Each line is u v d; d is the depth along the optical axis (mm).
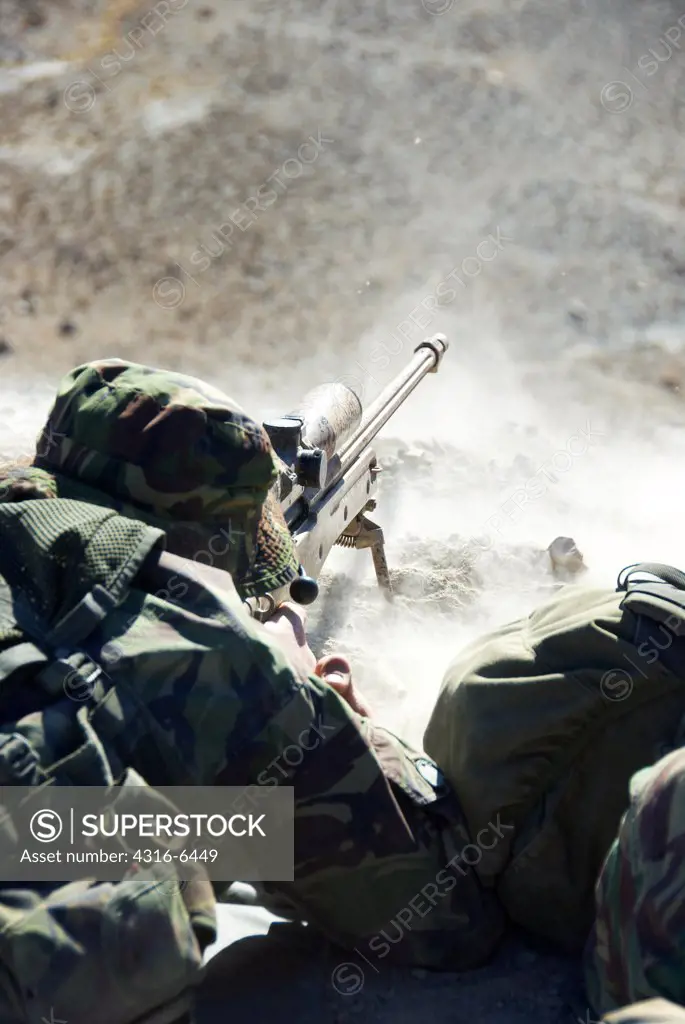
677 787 3330
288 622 4473
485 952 4043
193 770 3441
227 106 19250
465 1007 3902
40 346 14227
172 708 3459
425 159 18719
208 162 18203
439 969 4020
